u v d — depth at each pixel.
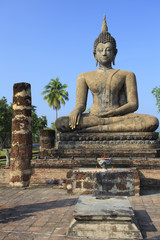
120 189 7.33
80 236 4.11
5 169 10.23
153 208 5.93
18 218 5.28
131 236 4.01
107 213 4.09
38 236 4.22
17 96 9.98
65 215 5.44
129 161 8.93
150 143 10.82
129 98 12.05
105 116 11.77
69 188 7.69
